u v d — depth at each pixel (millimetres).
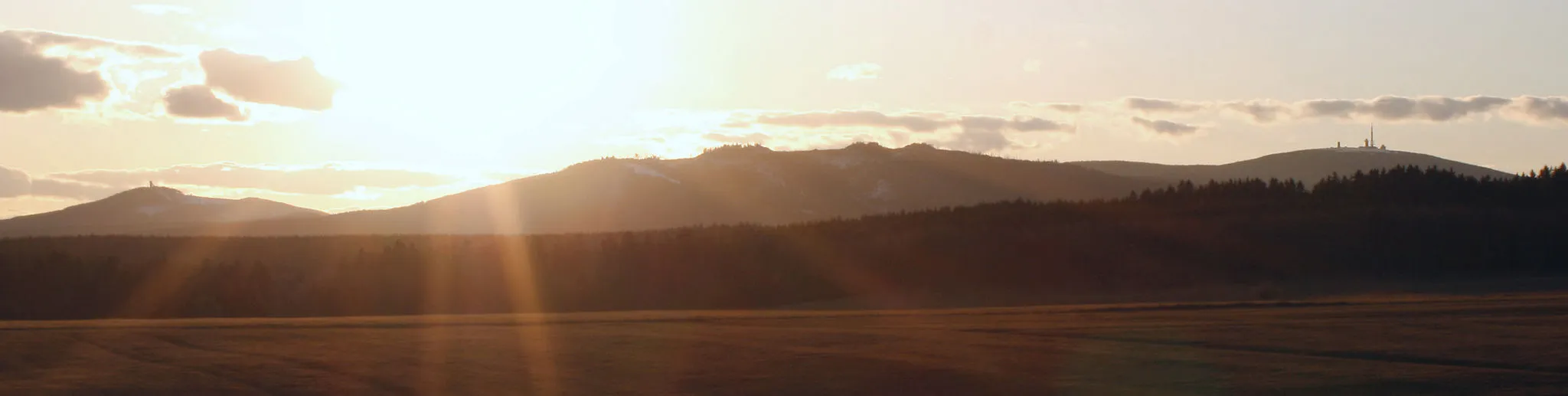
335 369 33312
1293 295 82938
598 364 34125
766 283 99062
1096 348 35688
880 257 104125
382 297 99125
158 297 95188
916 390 28562
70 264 98188
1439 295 74000
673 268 102750
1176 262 99562
